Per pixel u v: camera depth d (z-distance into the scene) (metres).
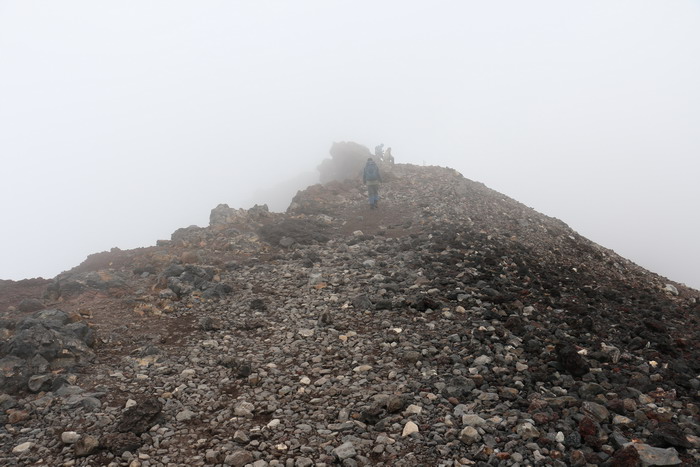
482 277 10.84
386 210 19.61
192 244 15.17
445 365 6.92
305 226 17.02
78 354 7.37
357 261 12.92
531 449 4.83
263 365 7.30
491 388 6.14
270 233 16.08
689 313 10.50
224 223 17.12
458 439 5.11
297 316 9.34
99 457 5.03
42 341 7.22
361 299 9.68
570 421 5.28
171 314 9.61
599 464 4.56
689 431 5.12
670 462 4.50
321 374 6.95
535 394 5.93
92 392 6.42
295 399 6.26
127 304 10.12
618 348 7.54
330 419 5.73
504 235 15.78
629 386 6.23
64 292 10.69
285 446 5.16
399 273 11.43
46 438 5.38
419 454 4.91
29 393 6.49
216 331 8.78
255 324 8.95
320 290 10.79
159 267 12.94
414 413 5.68
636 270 15.11
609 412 5.52
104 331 8.57
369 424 5.63
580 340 7.71
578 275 12.73
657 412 5.48
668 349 7.57
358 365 7.13
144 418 5.62
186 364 7.37
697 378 6.58
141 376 6.90
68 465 4.89
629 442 4.86
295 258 13.70
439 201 19.78
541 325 8.43
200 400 6.28
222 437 5.41
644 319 9.27
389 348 7.62
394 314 9.08
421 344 7.62
